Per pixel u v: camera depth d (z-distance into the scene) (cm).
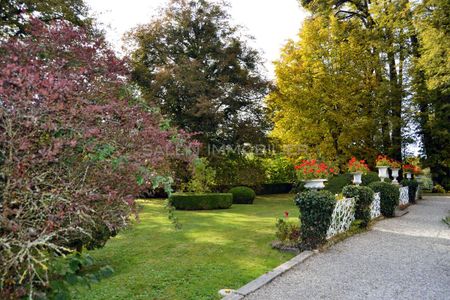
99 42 317
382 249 575
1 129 203
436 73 1379
